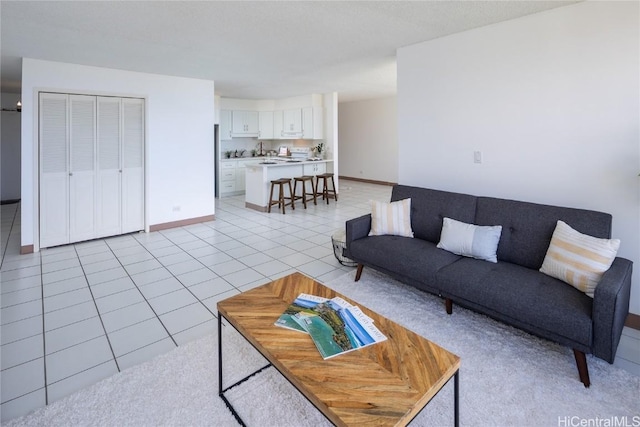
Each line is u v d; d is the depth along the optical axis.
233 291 3.23
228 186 8.33
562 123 2.76
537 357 2.22
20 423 1.73
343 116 11.14
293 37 3.38
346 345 1.62
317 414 1.79
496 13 2.81
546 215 2.62
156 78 5.04
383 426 1.19
